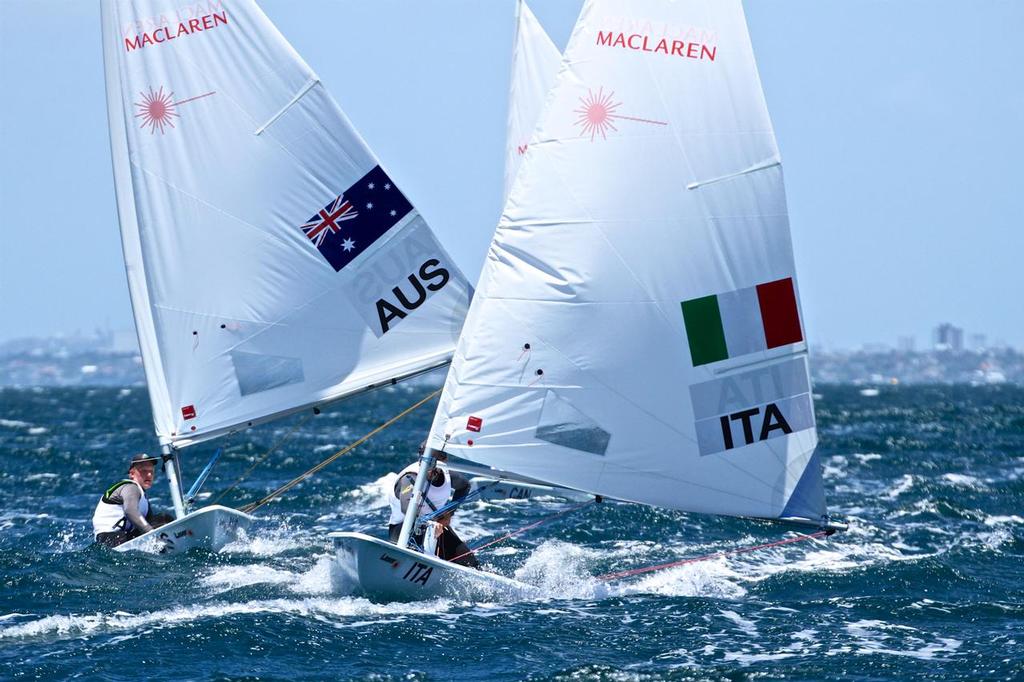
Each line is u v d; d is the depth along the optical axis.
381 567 53.91
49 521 83.12
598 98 53.00
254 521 79.88
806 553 69.50
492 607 54.91
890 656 47.91
